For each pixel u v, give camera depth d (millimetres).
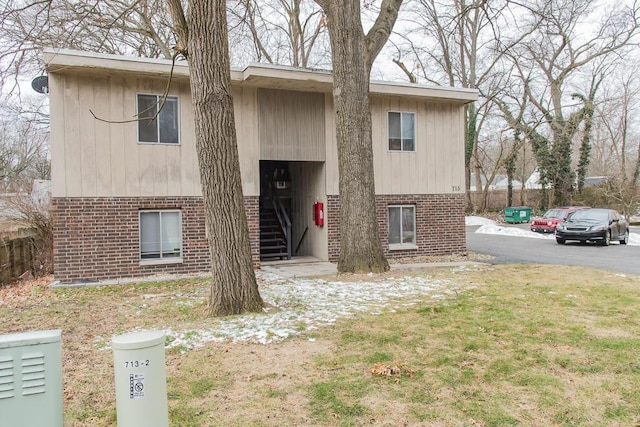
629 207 31078
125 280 10867
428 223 14617
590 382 4242
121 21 17516
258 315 6695
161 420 2787
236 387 4223
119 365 2715
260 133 12609
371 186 10844
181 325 6285
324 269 12070
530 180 45344
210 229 6918
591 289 8484
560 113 35094
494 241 20344
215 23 6695
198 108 6762
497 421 3525
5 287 11180
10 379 2594
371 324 6180
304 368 4645
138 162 11281
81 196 10750
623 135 31875
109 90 11000
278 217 15023
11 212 14359
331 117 13500
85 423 3615
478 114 39281
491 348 5188
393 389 4117
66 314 7387
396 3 11570
